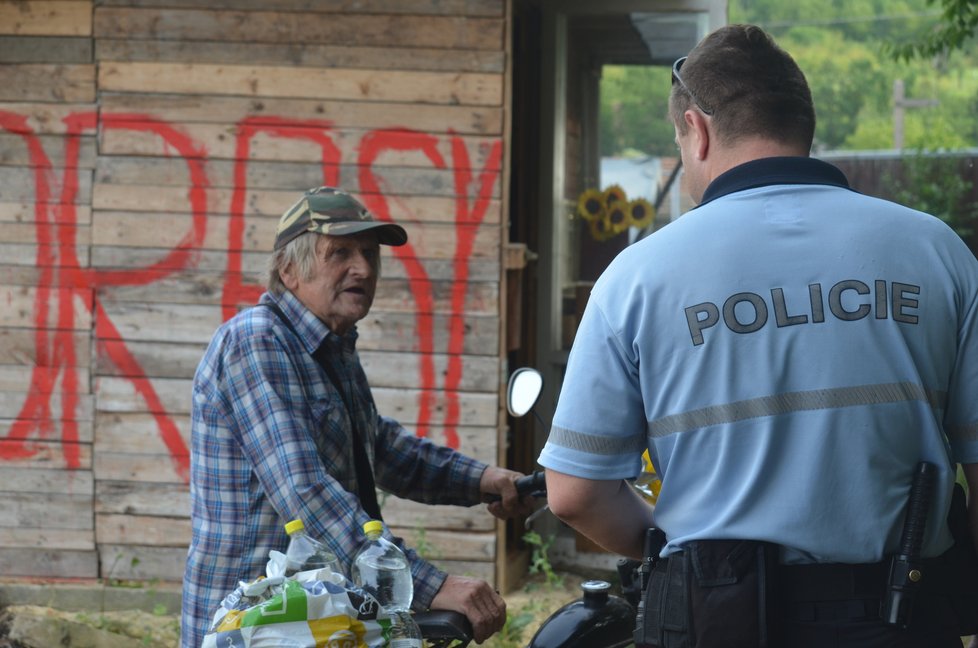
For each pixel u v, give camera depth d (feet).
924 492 6.86
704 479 6.98
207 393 9.91
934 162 60.70
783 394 6.82
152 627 19.58
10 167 20.80
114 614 20.43
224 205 20.63
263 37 20.54
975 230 59.36
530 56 24.70
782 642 6.81
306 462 9.40
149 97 20.62
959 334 7.06
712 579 6.84
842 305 6.84
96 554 20.95
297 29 20.56
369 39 20.51
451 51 20.47
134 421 20.81
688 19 23.99
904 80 128.88
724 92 7.37
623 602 9.78
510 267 20.54
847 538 6.77
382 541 8.95
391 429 11.12
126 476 20.84
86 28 20.59
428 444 11.07
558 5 24.21
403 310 20.68
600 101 24.48
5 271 20.84
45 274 20.81
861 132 125.08
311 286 10.18
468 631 8.96
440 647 9.18
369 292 10.39
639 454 7.29
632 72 24.43
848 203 7.09
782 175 7.16
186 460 20.77
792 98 7.38
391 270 20.68
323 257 10.15
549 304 24.47
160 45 20.59
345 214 10.27
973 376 7.05
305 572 8.24
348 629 7.97
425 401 20.70
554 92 24.38
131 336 20.77
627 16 24.14
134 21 20.58
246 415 9.68
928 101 97.50
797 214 7.04
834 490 6.77
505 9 20.40
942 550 7.08
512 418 24.14
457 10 20.42
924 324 6.91
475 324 20.65
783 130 7.36
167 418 20.77
